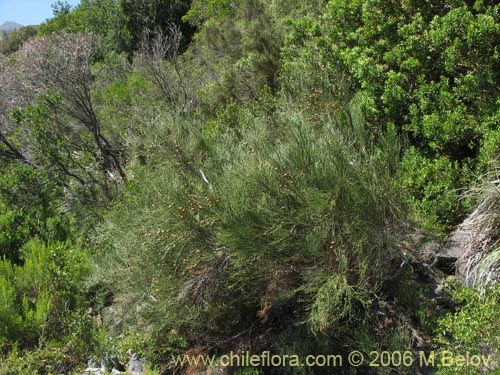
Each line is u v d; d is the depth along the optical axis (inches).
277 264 147.7
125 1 866.1
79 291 216.2
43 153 302.0
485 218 157.4
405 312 156.6
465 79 184.7
